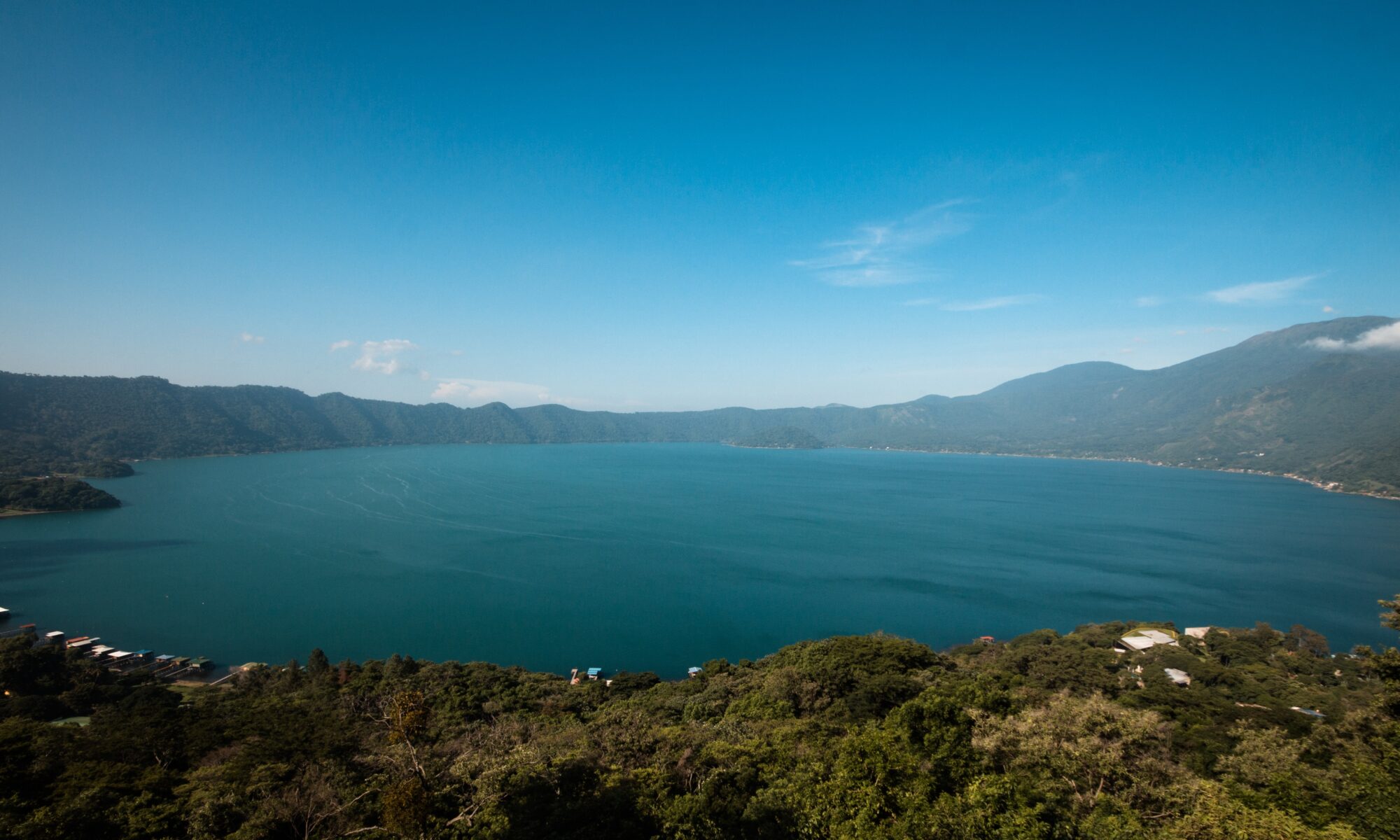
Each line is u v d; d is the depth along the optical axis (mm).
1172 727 33031
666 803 23703
